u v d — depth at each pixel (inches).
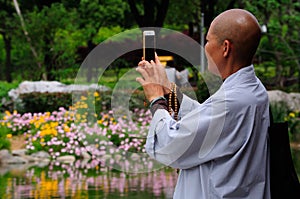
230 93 181.5
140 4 1596.9
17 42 1584.6
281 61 1486.2
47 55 1534.2
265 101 185.0
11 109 1187.3
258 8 1353.3
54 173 649.0
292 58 1462.8
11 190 527.2
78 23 1612.9
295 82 1644.9
